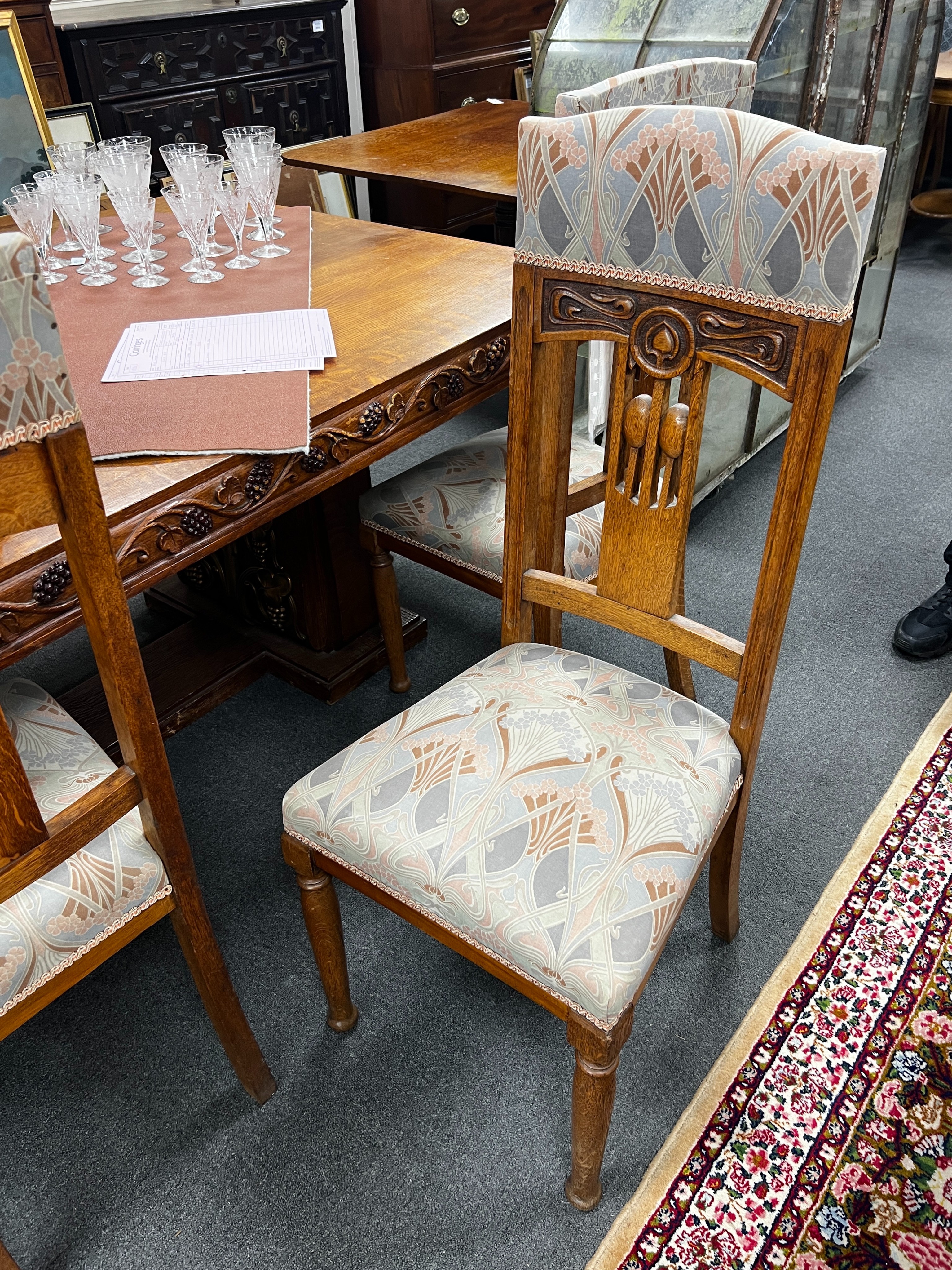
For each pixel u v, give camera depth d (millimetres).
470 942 988
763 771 1732
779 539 973
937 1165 1165
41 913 904
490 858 977
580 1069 967
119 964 1461
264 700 1956
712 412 2283
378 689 1972
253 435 1119
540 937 919
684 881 965
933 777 1700
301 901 1412
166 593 2150
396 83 3854
